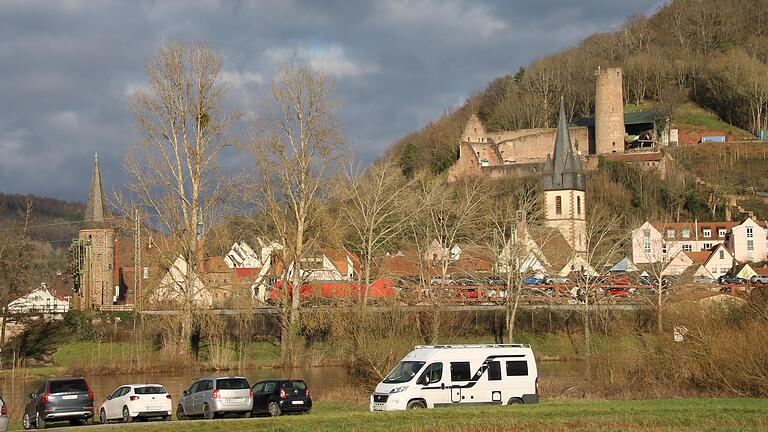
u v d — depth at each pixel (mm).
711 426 36062
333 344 87062
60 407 46375
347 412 46281
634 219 164000
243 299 90312
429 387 45250
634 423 36781
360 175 90562
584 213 154125
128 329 101438
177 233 85312
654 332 76625
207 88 84812
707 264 152375
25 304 119500
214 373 82562
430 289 90375
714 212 184500
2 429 40781
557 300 99062
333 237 87375
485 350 46500
